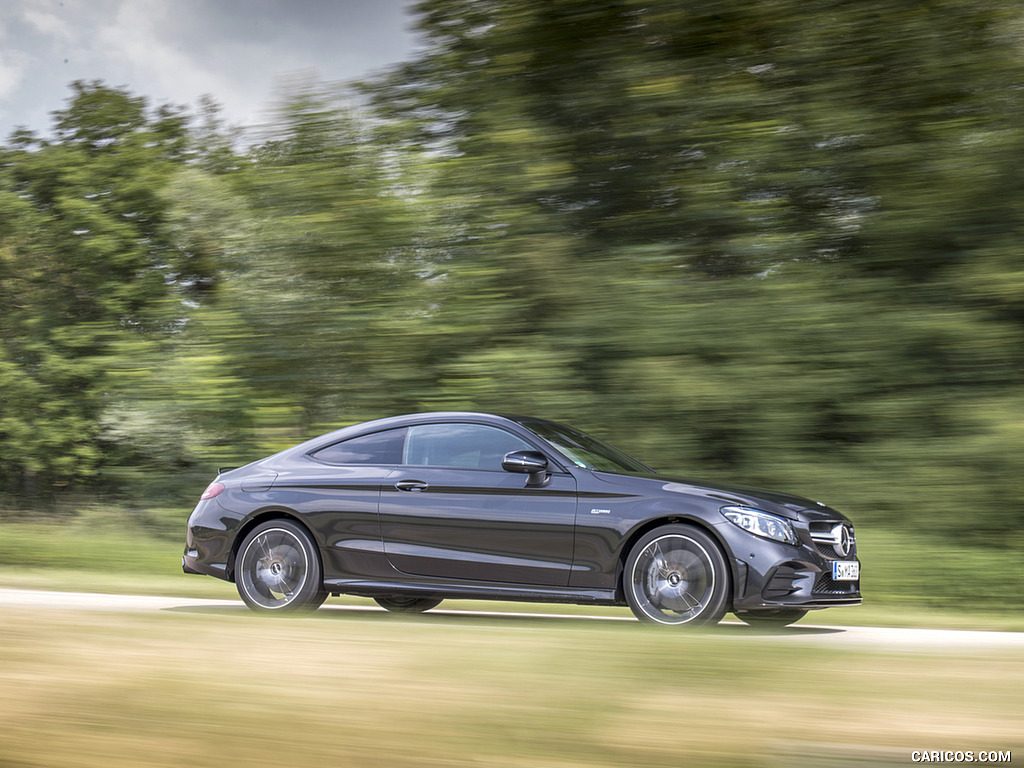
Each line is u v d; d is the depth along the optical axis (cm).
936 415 1037
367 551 744
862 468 1020
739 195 1140
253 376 1230
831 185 1127
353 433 791
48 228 2612
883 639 586
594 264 1139
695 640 473
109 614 558
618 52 1170
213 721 329
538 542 710
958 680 383
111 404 1355
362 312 1191
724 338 1066
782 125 1123
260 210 1252
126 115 2684
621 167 1170
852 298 1072
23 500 2277
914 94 1103
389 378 1188
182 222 1352
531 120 1186
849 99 1114
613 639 474
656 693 360
